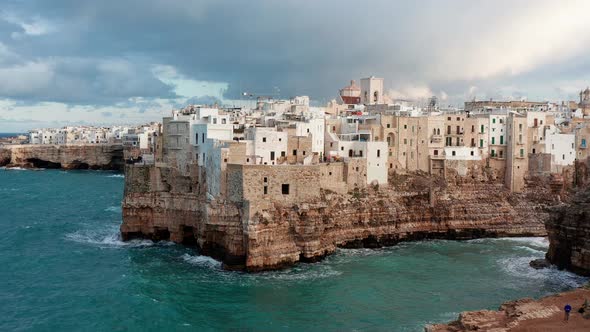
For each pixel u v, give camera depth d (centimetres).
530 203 12106
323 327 6488
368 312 6962
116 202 15938
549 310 6106
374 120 12312
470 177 12219
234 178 8825
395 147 11994
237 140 10050
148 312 6931
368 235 10450
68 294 7662
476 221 11531
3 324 6669
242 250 8769
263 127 11169
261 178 8762
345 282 8156
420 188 11481
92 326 6588
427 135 12119
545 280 8400
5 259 9431
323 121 11462
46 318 6838
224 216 8831
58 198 16725
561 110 16675
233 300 7356
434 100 16588
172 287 7869
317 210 9231
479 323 5741
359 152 11150
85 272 8669
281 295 7556
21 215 13725
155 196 10588
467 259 9625
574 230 8769
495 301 7419
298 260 9081
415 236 11144
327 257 9550
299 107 14338
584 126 12738
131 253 9794
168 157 10744
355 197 10562
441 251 10206
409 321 6669
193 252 9831
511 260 9594
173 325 6562
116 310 7038
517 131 12425
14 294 7694
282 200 8975
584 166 12419
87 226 12275
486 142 12644
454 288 7962
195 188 10125
